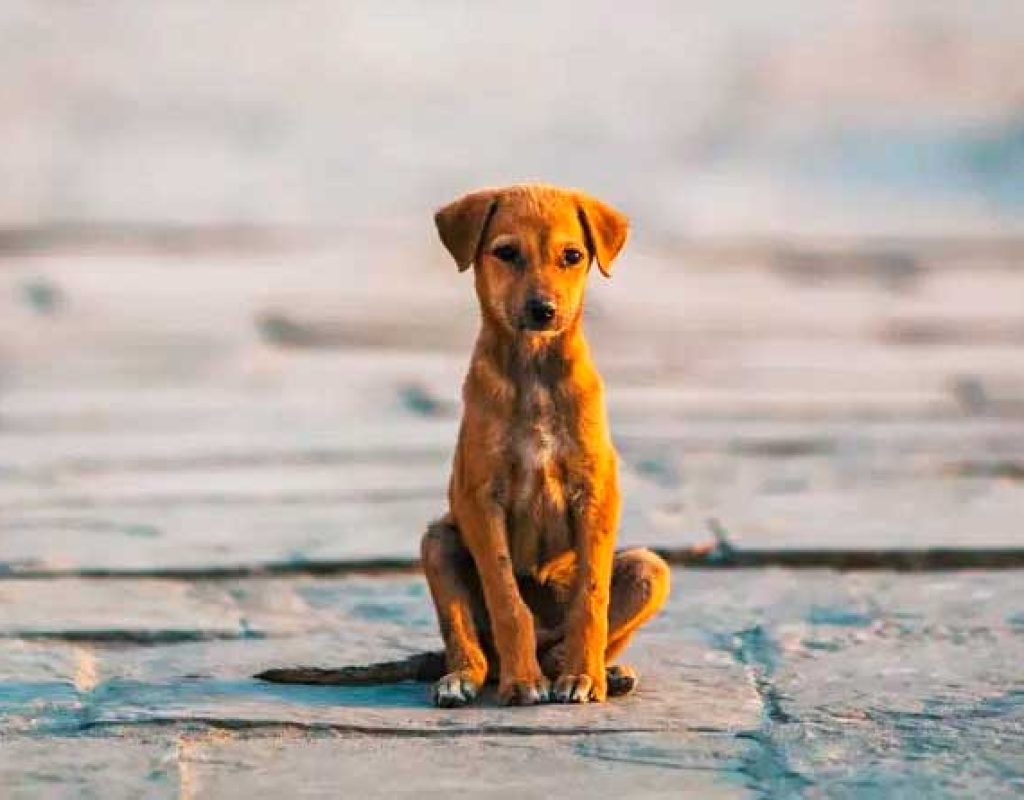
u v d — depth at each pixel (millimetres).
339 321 19062
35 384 15758
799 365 16688
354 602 9203
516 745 6906
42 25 40844
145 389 15539
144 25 41625
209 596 9328
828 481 11961
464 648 7387
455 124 34500
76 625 8680
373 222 26266
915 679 7793
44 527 10742
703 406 14727
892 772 6645
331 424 14102
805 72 38250
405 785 6535
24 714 7379
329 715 7219
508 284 7160
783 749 6887
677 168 31297
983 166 30812
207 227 25688
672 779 6586
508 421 7203
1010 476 12203
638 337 18281
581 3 44688
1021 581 9500
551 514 7285
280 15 42656
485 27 42344
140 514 11094
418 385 15711
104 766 6746
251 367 16594
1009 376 16109
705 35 41812
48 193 28297
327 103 36094
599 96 36906
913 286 21688
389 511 11164
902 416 14336
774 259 23734
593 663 7328
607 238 7344
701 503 11266
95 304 20000
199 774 6672
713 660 8109
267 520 10922
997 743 6953
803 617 8828
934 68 37969
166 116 34594
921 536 10227
